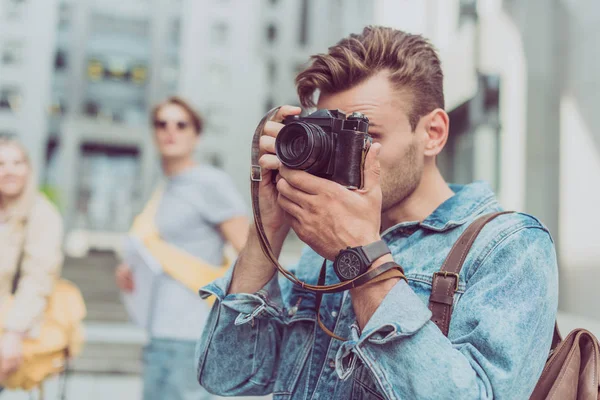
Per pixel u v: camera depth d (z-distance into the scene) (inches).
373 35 44.4
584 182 283.0
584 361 42.6
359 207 38.3
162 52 1453.0
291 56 1370.6
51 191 912.9
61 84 1453.0
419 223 45.0
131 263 100.7
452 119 360.5
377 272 37.5
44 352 94.2
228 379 49.1
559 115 303.3
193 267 96.5
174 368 95.6
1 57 1427.2
